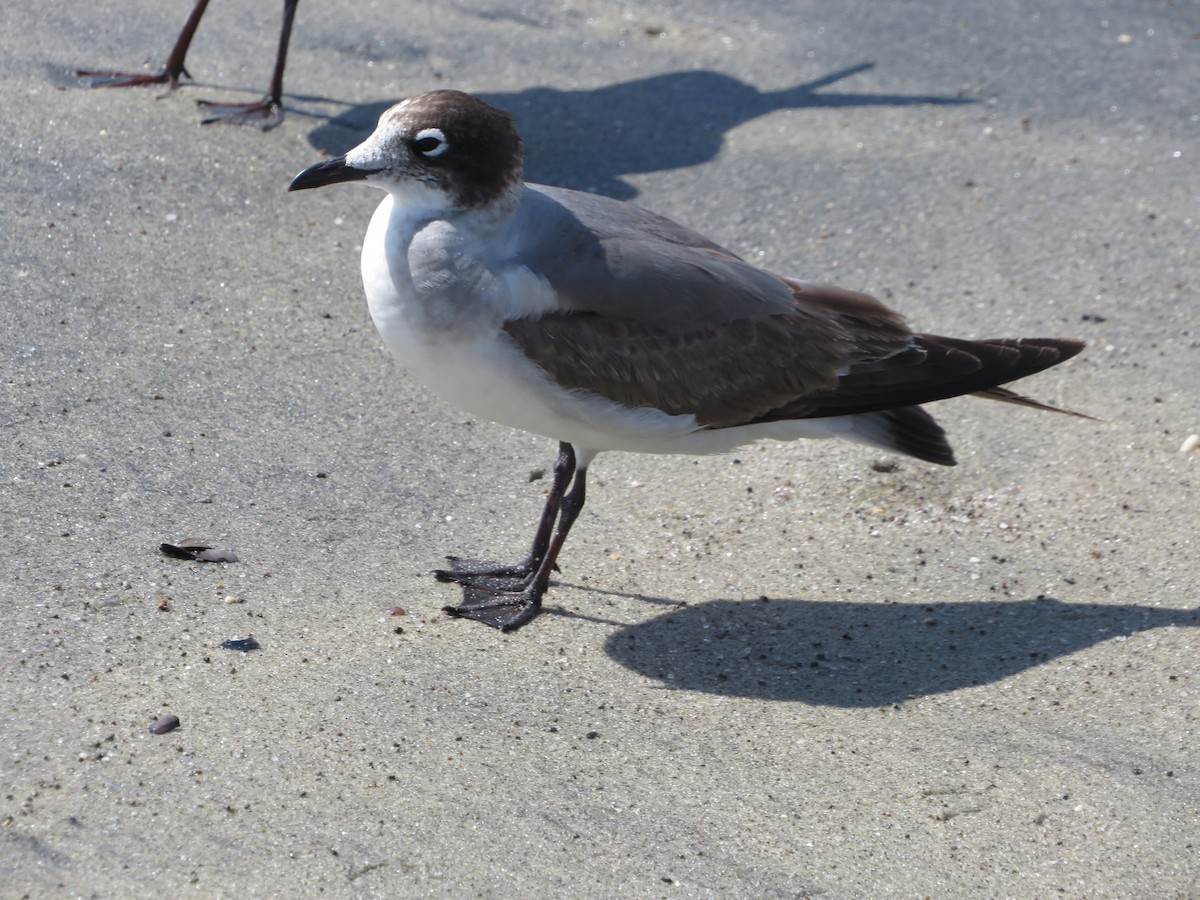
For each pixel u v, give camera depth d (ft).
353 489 37.17
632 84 59.88
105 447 36.86
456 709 29.68
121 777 26.35
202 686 29.27
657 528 37.47
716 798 27.73
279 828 25.57
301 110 54.24
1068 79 61.98
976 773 28.78
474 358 31.14
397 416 40.32
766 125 57.77
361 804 26.43
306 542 34.94
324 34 60.18
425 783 27.22
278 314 43.57
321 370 41.55
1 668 28.94
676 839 26.53
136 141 50.31
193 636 30.91
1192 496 38.50
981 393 35.70
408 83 57.52
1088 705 30.91
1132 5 68.13
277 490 36.58
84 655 29.73
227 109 52.80
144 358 40.60
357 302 44.86
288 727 28.32
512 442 40.19
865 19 66.39
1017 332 45.85
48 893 23.61
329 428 39.29
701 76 61.05
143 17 59.31
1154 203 53.42
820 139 56.85
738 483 39.55
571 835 26.32
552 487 35.63
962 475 39.86
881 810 27.71
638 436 32.65
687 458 40.63
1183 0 68.44
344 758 27.63
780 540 37.11
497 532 36.60
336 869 24.80
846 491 39.22
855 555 36.58
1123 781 28.58
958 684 31.71
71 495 34.91
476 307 30.68
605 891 25.13
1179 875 26.43
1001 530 37.58
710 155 55.31
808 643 33.09
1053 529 37.55
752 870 25.95
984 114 59.16
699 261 32.73
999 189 53.98
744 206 52.11
